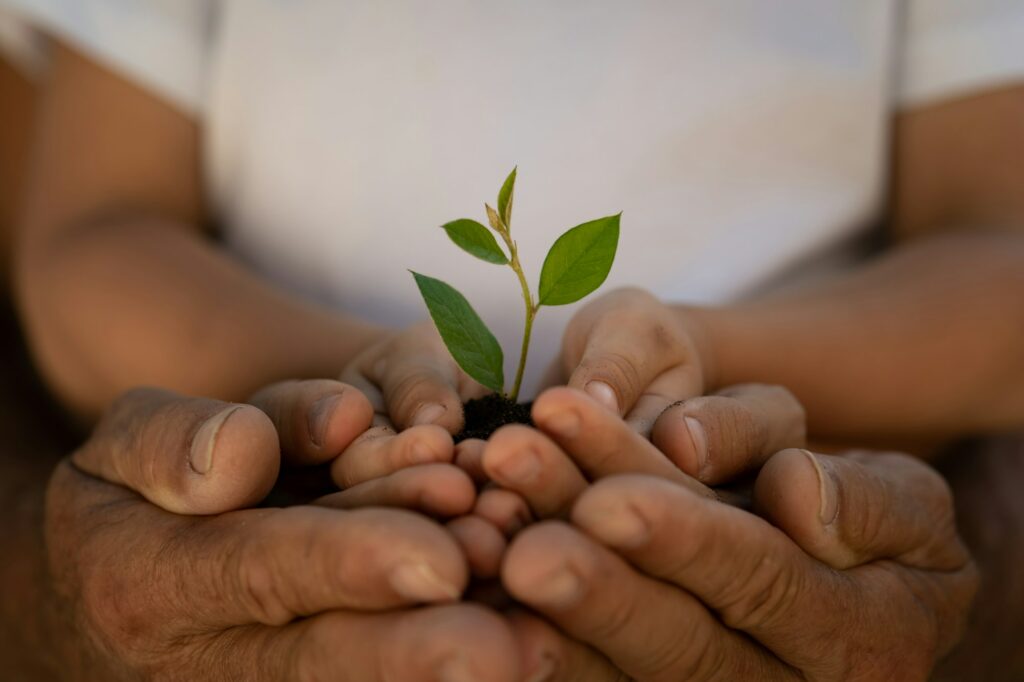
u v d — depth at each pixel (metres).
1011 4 0.55
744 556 0.35
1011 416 0.51
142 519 0.39
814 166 0.55
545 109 0.54
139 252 0.52
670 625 0.35
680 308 0.48
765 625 0.36
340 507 0.36
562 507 0.35
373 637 0.33
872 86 0.55
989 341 0.50
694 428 0.38
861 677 0.39
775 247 0.55
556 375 0.43
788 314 0.50
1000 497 0.51
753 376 0.48
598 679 0.35
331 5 0.55
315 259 0.56
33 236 0.57
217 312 0.50
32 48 0.61
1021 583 0.49
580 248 0.39
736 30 0.54
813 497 0.37
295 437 0.39
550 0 0.54
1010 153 0.56
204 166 0.58
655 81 0.54
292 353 0.48
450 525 0.34
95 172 0.57
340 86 0.55
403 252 0.55
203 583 0.36
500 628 0.32
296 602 0.35
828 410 0.49
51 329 0.53
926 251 0.53
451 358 0.42
